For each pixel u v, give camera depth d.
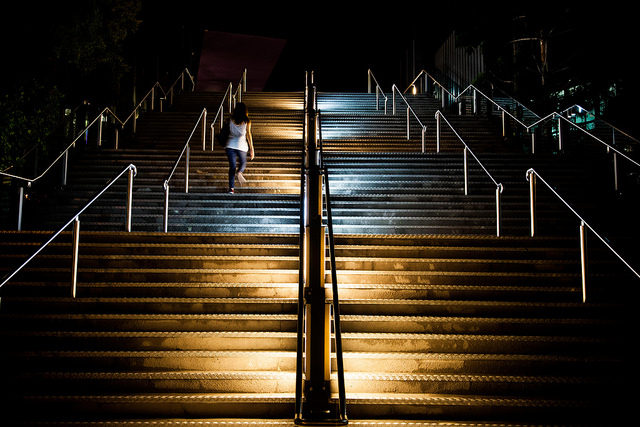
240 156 8.07
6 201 8.44
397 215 7.16
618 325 4.52
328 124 12.28
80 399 3.73
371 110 14.91
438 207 7.35
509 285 5.16
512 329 4.55
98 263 5.38
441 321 4.55
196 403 3.72
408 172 8.62
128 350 4.32
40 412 3.73
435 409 3.73
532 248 5.62
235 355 4.18
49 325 4.53
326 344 3.61
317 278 3.97
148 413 3.72
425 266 5.41
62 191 8.05
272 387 3.95
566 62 15.11
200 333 4.38
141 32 19.94
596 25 13.09
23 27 9.31
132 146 10.66
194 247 5.61
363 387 3.96
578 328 4.54
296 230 6.93
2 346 4.32
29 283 4.95
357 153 9.23
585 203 7.46
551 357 4.18
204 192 8.17
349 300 4.74
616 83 12.84
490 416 3.74
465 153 7.68
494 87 15.62
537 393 3.96
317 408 3.37
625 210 7.10
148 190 8.09
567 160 9.07
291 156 9.73
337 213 7.19
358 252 5.61
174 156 9.59
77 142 9.92
